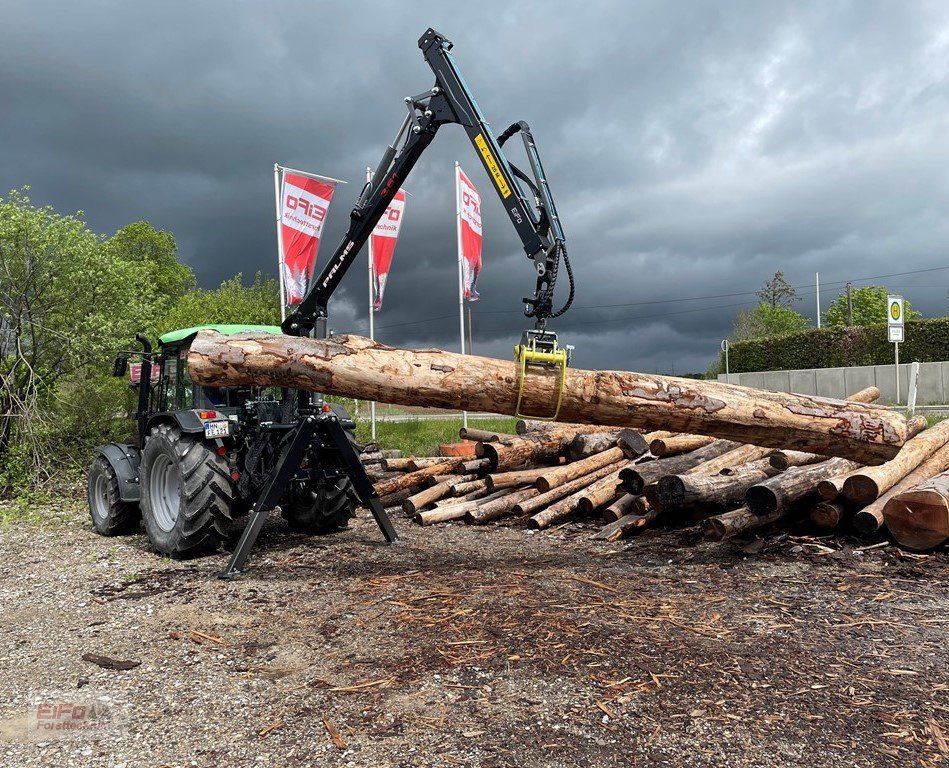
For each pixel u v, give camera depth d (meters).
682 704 2.71
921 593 4.00
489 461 7.55
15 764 2.46
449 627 3.66
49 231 9.88
